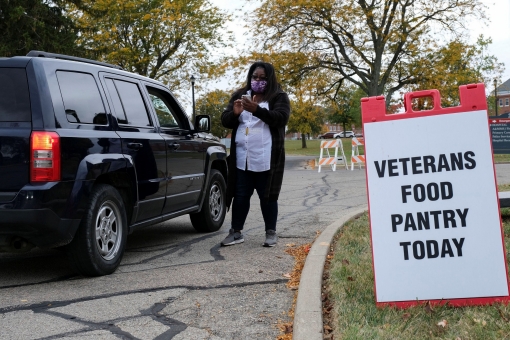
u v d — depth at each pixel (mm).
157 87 6254
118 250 4902
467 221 3426
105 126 4887
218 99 27516
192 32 32719
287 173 19016
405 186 3510
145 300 3951
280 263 4984
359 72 27062
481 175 3436
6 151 4191
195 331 3301
